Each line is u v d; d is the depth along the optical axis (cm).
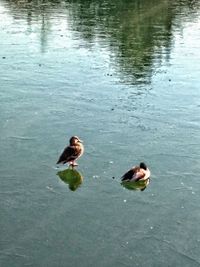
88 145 2602
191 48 4922
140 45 4975
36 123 2872
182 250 1770
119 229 1884
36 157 2434
